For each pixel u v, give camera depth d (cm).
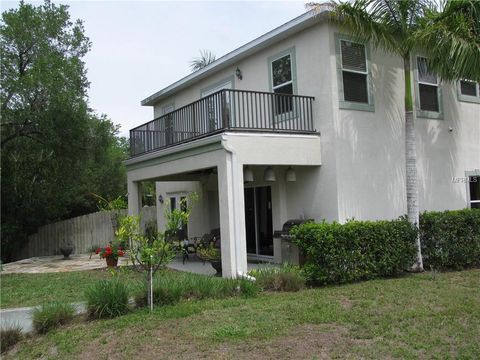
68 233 2006
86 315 734
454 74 1014
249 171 1123
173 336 604
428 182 1267
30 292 945
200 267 1221
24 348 636
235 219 975
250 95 1137
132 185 1464
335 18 1032
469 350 522
